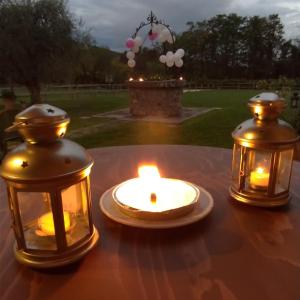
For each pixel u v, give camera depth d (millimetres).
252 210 970
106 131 6680
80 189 714
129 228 864
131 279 667
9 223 920
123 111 10008
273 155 892
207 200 965
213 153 1703
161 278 668
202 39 38312
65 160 645
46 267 676
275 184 943
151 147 1881
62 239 675
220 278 665
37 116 625
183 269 695
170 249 771
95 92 17234
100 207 953
